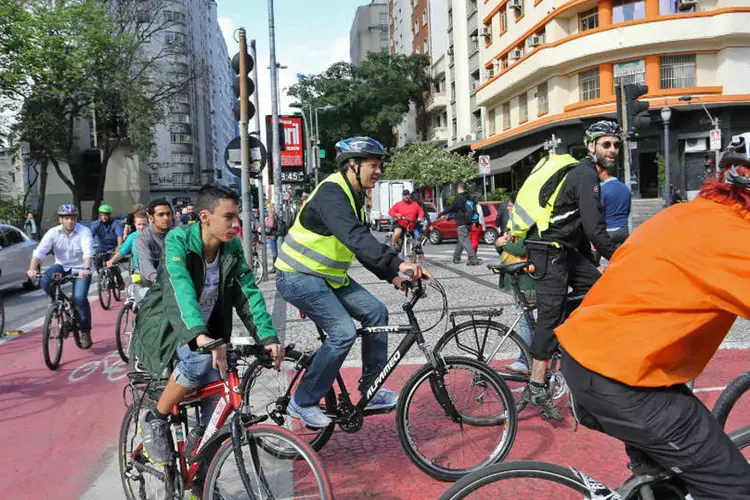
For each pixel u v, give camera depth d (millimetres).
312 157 39156
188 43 62688
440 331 6973
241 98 10820
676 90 24391
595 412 1930
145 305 3043
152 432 2920
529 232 4039
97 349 7496
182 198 69250
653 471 1942
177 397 2889
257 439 2623
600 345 1882
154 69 36188
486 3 36438
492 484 2008
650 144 25359
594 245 3775
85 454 4223
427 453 3492
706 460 1804
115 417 4973
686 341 1802
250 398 3773
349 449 3969
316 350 3779
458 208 14414
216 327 3158
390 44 66562
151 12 35812
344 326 3529
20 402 5473
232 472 2617
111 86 32719
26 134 32625
